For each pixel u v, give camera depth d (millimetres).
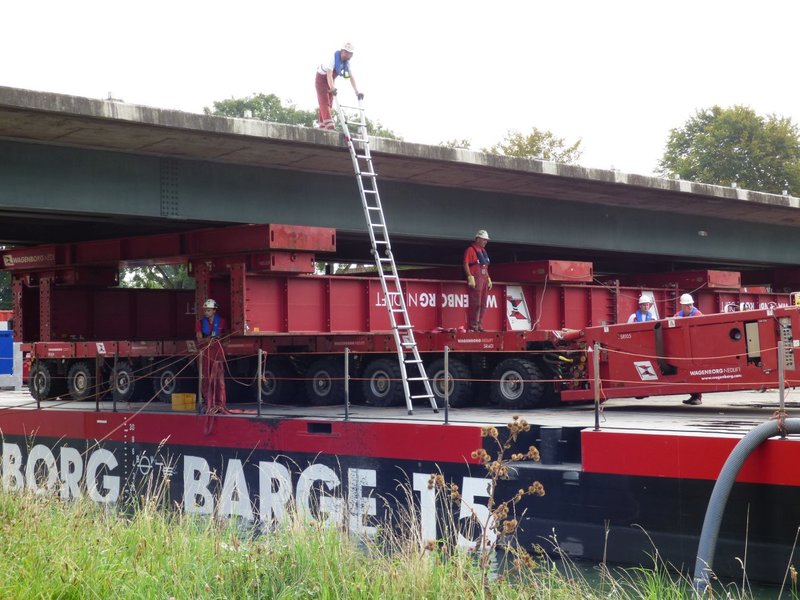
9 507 12852
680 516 12945
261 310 20312
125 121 16422
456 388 20312
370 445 16375
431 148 20094
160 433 19688
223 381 19312
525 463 14648
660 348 17203
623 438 13438
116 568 10125
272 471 17750
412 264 32719
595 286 25875
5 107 15438
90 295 26750
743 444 12008
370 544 11484
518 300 24219
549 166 22062
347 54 19516
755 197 27328
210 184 19766
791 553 11922
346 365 16969
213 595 9398
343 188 21656
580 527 13805
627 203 26766
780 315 15875
